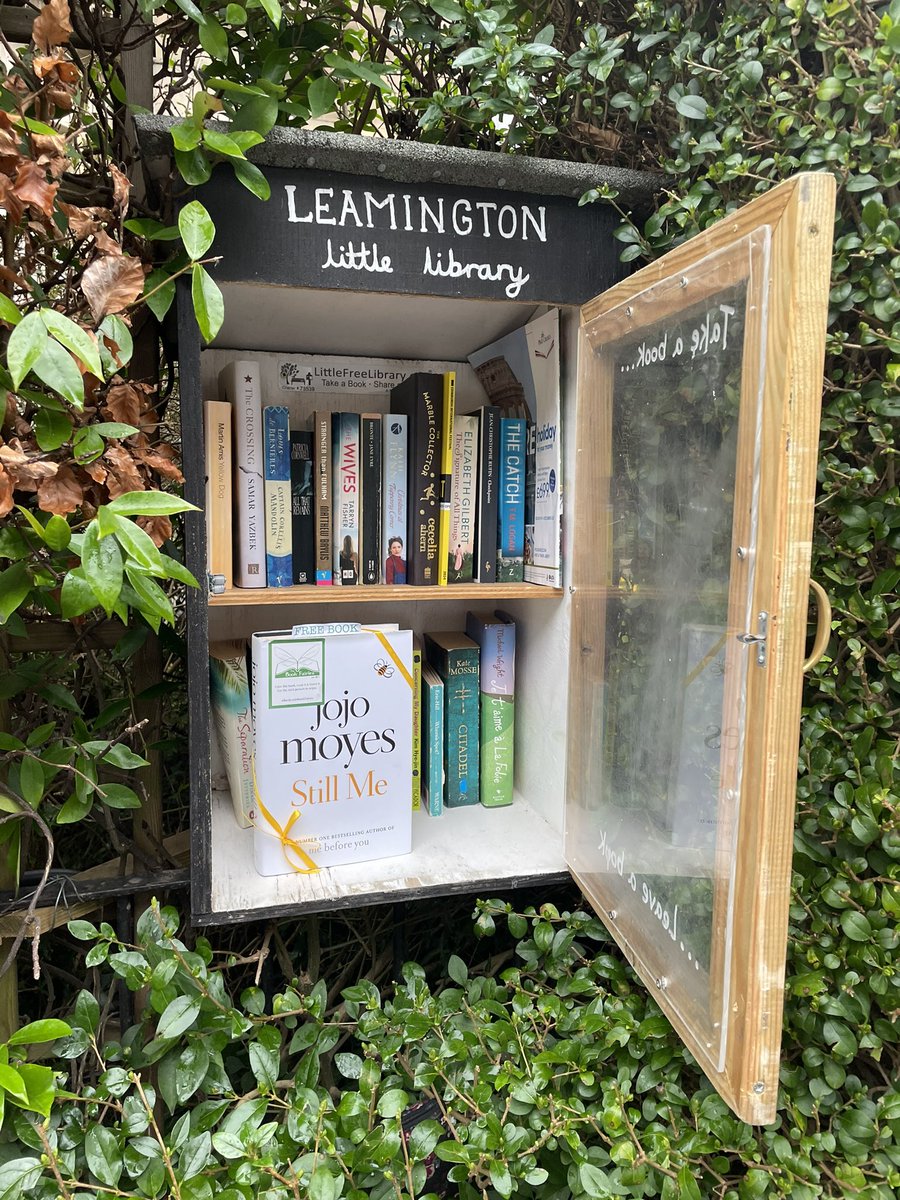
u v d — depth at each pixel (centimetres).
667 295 83
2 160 71
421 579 120
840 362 103
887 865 98
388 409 143
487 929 114
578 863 114
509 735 139
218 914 101
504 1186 88
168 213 94
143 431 94
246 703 124
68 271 102
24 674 104
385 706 115
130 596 82
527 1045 104
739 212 69
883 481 101
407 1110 110
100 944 96
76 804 94
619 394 98
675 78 104
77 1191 94
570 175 98
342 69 98
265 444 111
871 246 91
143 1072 115
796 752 65
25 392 71
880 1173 89
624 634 99
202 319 77
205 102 79
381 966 160
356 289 95
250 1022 100
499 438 125
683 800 82
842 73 89
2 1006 110
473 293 100
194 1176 87
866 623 101
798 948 99
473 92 100
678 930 83
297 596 109
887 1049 103
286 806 111
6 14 99
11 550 75
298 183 91
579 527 111
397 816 119
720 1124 93
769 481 64
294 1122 93
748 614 67
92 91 103
